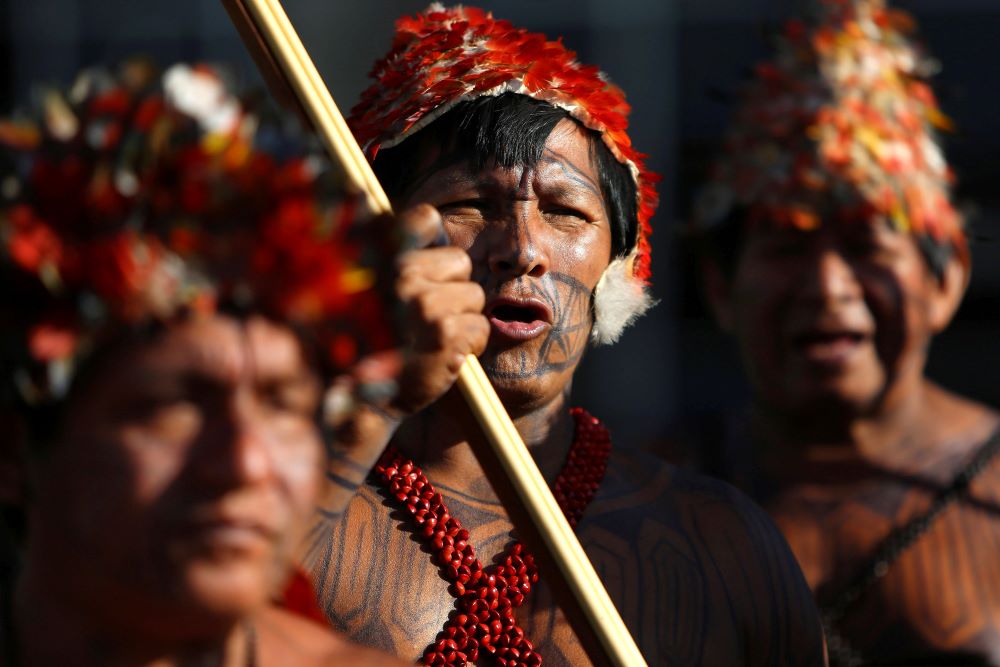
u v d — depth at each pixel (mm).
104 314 3633
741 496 6711
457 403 5391
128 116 3771
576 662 5891
